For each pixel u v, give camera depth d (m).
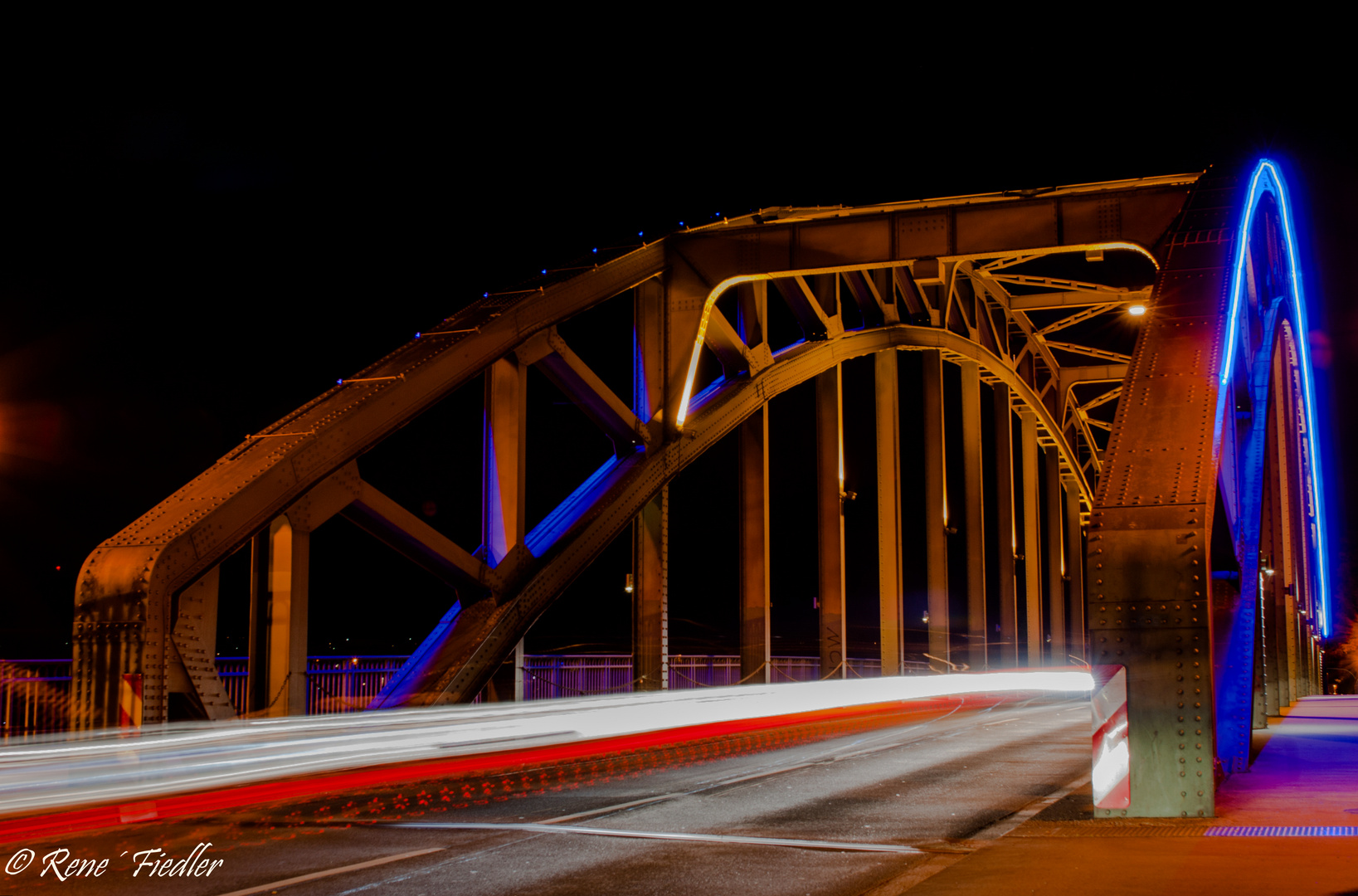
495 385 21.12
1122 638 9.52
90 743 12.90
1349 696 34.94
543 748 17.77
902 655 33.00
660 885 7.72
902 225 24.58
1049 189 23.64
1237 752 12.26
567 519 22.75
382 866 8.49
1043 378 53.66
